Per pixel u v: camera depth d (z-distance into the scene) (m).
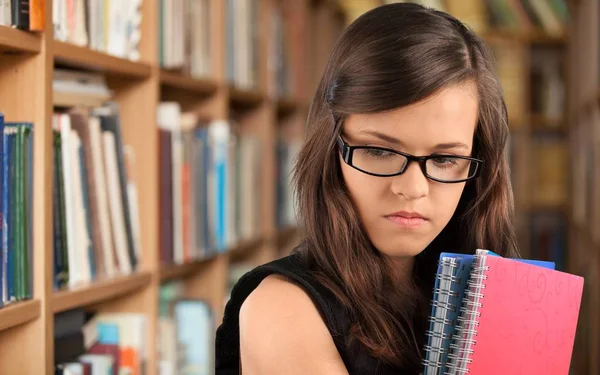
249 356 1.16
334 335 1.17
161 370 2.44
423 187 1.16
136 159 2.27
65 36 1.81
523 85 5.41
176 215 2.45
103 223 1.98
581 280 1.35
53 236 1.74
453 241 1.42
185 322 2.66
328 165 1.23
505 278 1.16
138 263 2.21
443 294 1.16
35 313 1.58
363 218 1.21
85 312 2.11
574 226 5.09
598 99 3.82
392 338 1.21
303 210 1.26
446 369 1.15
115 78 2.27
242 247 3.20
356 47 1.19
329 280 1.20
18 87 1.61
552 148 5.49
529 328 1.21
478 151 1.33
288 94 4.24
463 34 1.22
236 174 3.22
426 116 1.14
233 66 3.25
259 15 3.68
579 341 4.59
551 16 5.34
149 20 2.26
